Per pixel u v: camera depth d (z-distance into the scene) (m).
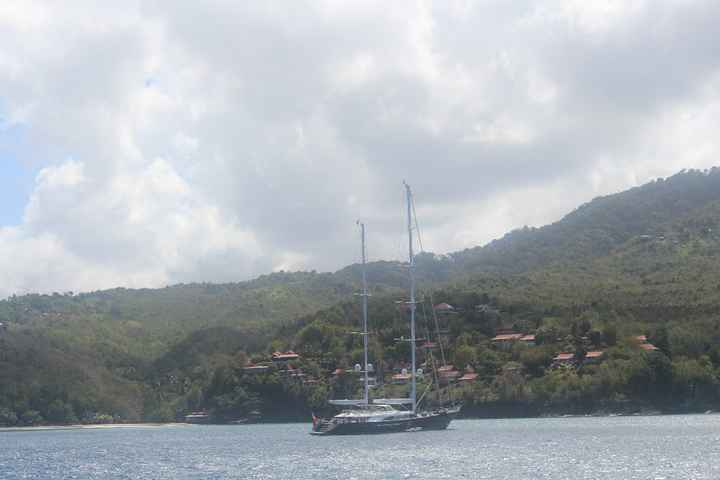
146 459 136.12
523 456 112.06
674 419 192.25
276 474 101.75
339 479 93.50
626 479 87.31
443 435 154.50
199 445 169.50
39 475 113.50
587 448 121.69
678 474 90.06
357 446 137.00
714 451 112.19
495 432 161.25
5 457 151.12
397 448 129.62
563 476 90.88
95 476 109.56
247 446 155.75
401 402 153.88
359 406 165.75
